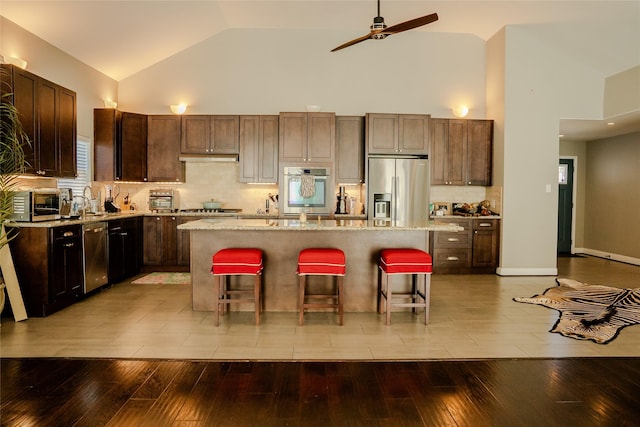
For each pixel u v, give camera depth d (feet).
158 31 17.89
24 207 11.94
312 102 20.71
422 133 19.38
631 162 22.36
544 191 19.13
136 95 20.43
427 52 20.81
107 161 18.20
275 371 8.52
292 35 20.57
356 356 9.33
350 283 12.82
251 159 19.51
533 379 8.27
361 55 20.71
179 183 20.67
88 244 14.02
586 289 15.99
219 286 11.48
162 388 7.74
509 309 13.20
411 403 7.30
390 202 19.03
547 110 19.04
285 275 12.78
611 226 23.73
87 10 14.52
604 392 7.76
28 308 11.96
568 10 16.29
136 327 11.14
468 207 20.02
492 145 20.04
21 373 8.32
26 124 12.51
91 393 7.54
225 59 20.54
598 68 18.81
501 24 18.92
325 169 19.16
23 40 13.97
